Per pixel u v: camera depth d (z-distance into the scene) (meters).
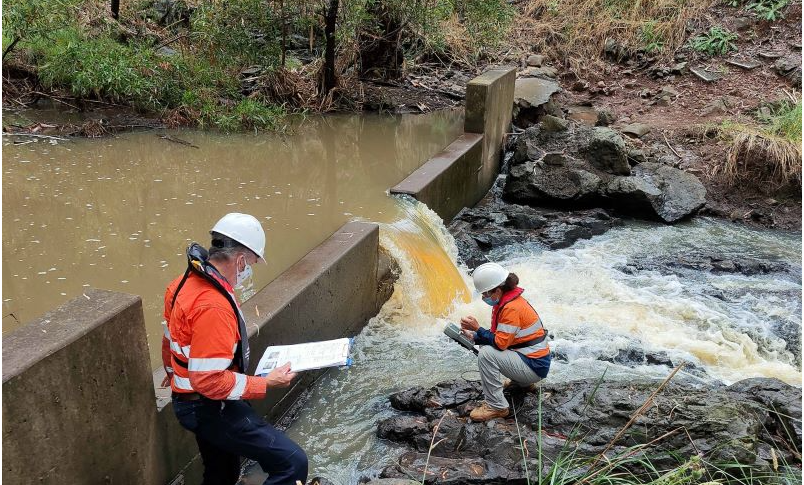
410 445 4.53
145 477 3.48
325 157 8.73
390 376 5.38
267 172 7.96
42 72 9.41
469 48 13.46
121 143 8.52
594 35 13.53
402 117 10.99
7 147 7.97
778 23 12.84
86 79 8.92
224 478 3.65
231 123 9.45
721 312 6.76
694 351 5.95
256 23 10.09
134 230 6.09
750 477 3.93
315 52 11.94
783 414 4.57
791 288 7.32
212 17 9.80
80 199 6.68
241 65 10.62
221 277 3.11
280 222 6.54
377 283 6.26
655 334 6.21
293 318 4.78
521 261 7.78
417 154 9.06
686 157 10.15
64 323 3.01
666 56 12.87
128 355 3.23
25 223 6.06
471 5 11.41
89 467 3.07
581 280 7.29
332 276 5.32
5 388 2.60
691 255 8.11
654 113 11.62
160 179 7.42
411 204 7.27
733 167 9.69
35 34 9.32
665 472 4.00
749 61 12.38
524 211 8.99
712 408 4.38
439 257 7.04
